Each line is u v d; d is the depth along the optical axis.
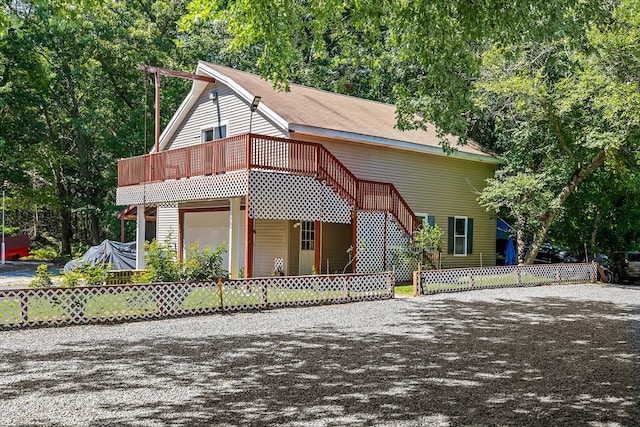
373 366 7.47
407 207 19.59
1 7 9.43
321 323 10.99
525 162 22.95
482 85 19.72
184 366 7.37
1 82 29.02
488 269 18.11
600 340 9.56
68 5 9.59
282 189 15.89
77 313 10.68
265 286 12.98
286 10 9.30
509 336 9.85
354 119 20.83
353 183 17.81
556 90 19.75
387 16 10.15
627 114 17.42
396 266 18.89
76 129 33.56
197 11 9.78
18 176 31.91
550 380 6.88
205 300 12.12
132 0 33.88
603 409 5.75
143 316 11.30
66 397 5.96
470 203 24.23
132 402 5.80
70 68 32.38
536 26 8.44
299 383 6.58
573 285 20.11
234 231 16.86
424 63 9.42
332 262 20.08
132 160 20.80
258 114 19.25
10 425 5.09
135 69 32.22
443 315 12.23
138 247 20.17
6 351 8.26
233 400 5.90
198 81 21.47
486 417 5.46
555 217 22.52
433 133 23.66
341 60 11.04
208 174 16.70
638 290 18.47
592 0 8.70
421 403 5.87
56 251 38.69
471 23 8.30
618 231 25.08
